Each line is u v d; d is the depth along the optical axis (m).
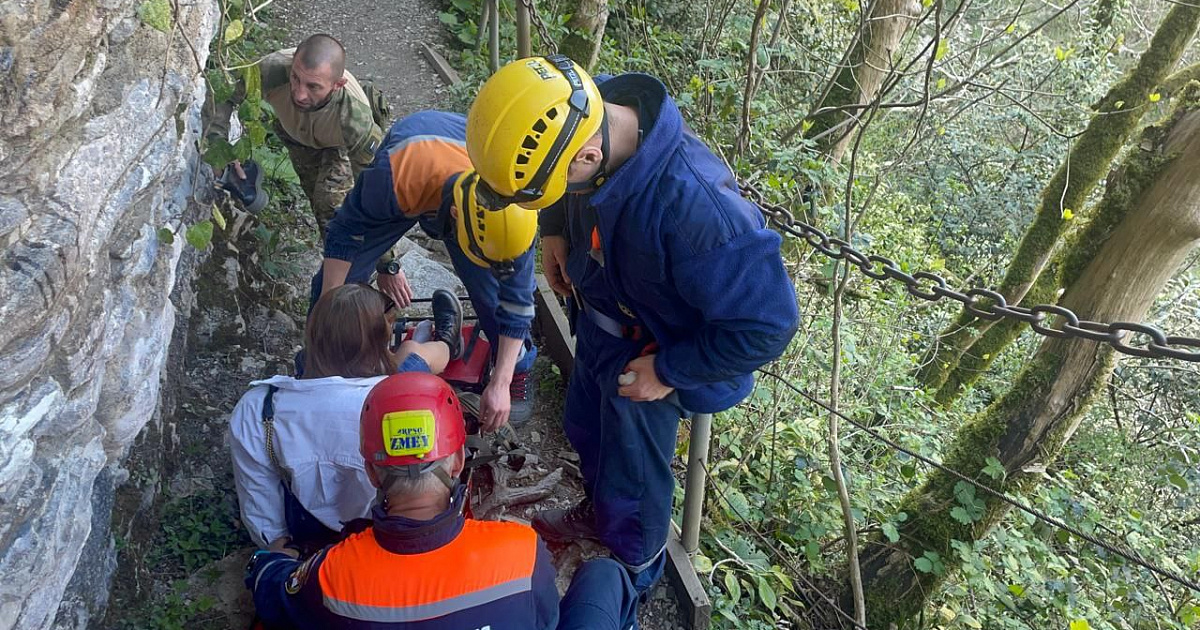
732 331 1.87
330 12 6.46
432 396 1.71
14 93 1.40
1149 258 4.77
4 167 1.43
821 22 7.25
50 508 1.72
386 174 2.54
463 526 1.69
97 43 1.69
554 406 3.57
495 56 5.03
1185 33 6.31
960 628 4.56
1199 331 7.73
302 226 4.15
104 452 2.05
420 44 6.42
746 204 1.84
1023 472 4.84
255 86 2.69
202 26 2.50
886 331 5.97
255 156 4.01
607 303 2.22
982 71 5.49
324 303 2.34
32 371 1.54
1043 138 9.23
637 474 2.39
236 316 3.45
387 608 1.62
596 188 1.86
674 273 1.82
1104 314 4.96
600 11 5.44
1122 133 6.76
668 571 2.99
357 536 1.71
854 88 6.67
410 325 3.13
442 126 2.64
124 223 2.02
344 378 2.30
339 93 3.08
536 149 1.68
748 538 3.70
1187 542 6.03
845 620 3.84
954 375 8.11
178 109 2.36
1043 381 4.83
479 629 1.63
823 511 4.11
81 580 2.11
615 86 1.91
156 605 2.44
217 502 2.82
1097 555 5.01
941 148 9.55
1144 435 7.23
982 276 9.03
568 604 1.93
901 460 5.11
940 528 4.61
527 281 2.57
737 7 7.34
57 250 1.55
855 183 5.88
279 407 2.25
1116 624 4.78
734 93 5.11
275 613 1.83
